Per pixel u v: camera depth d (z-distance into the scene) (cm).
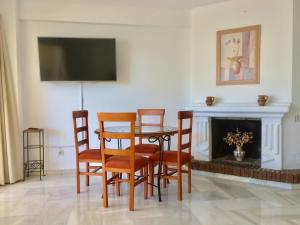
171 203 326
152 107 483
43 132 447
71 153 461
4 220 281
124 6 459
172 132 335
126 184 404
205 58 466
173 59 484
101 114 301
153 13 470
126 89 475
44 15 433
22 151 429
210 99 444
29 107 443
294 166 405
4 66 399
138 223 273
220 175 427
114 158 318
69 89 456
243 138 441
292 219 281
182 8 472
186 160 349
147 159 342
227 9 442
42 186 390
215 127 470
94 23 456
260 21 417
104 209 309
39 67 436
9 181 400
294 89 399
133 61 475
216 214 294
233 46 439
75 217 288
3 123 397
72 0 429
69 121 459
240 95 438
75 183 404
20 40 431
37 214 295
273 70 410
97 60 448
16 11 414
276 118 394
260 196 347
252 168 408
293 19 392
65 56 438
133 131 298
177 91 488
